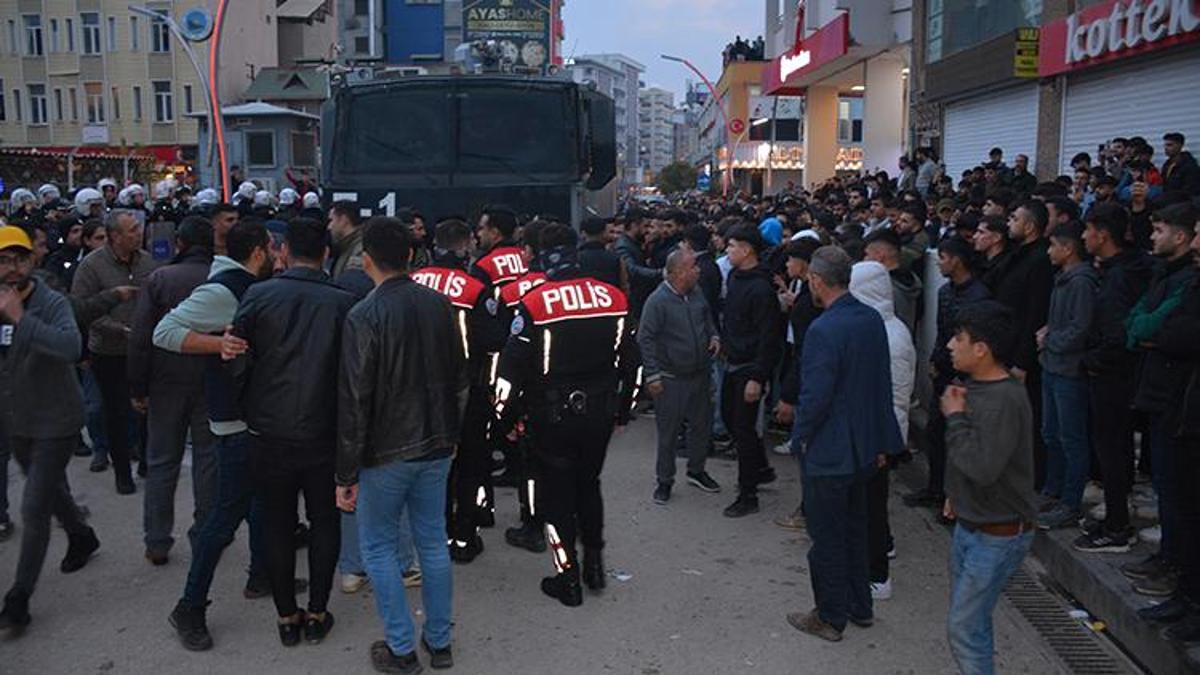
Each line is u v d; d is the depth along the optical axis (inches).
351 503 178.1
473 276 244.4
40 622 205.5
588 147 393.4
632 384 219.8
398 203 381.1
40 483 199.9
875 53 972.6
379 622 207.3
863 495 201.6
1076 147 576.4
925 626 207.3
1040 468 270.1
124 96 1790.1
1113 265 222.8
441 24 471.8
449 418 184.1
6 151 941.8
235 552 247.1
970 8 731.4
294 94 1514.5
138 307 225.3
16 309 190.2
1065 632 207.2
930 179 709.9
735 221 419.2
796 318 263.1
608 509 283.9
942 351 271.7
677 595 222.5
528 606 216.1
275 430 182.9
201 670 185.6
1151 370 199.6
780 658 192.5
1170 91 481.4
